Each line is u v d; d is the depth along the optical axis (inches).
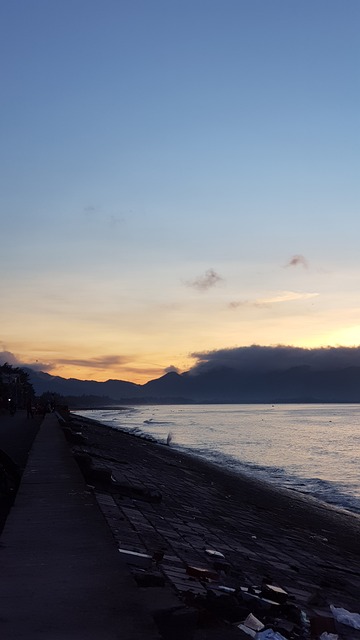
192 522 620.4
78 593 250.8
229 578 376.2
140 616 224.1
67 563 298.8
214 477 1482.5
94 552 321.7
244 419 7372.1
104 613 227.0
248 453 2605.8
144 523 490.0
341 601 437.7
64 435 1285.7
